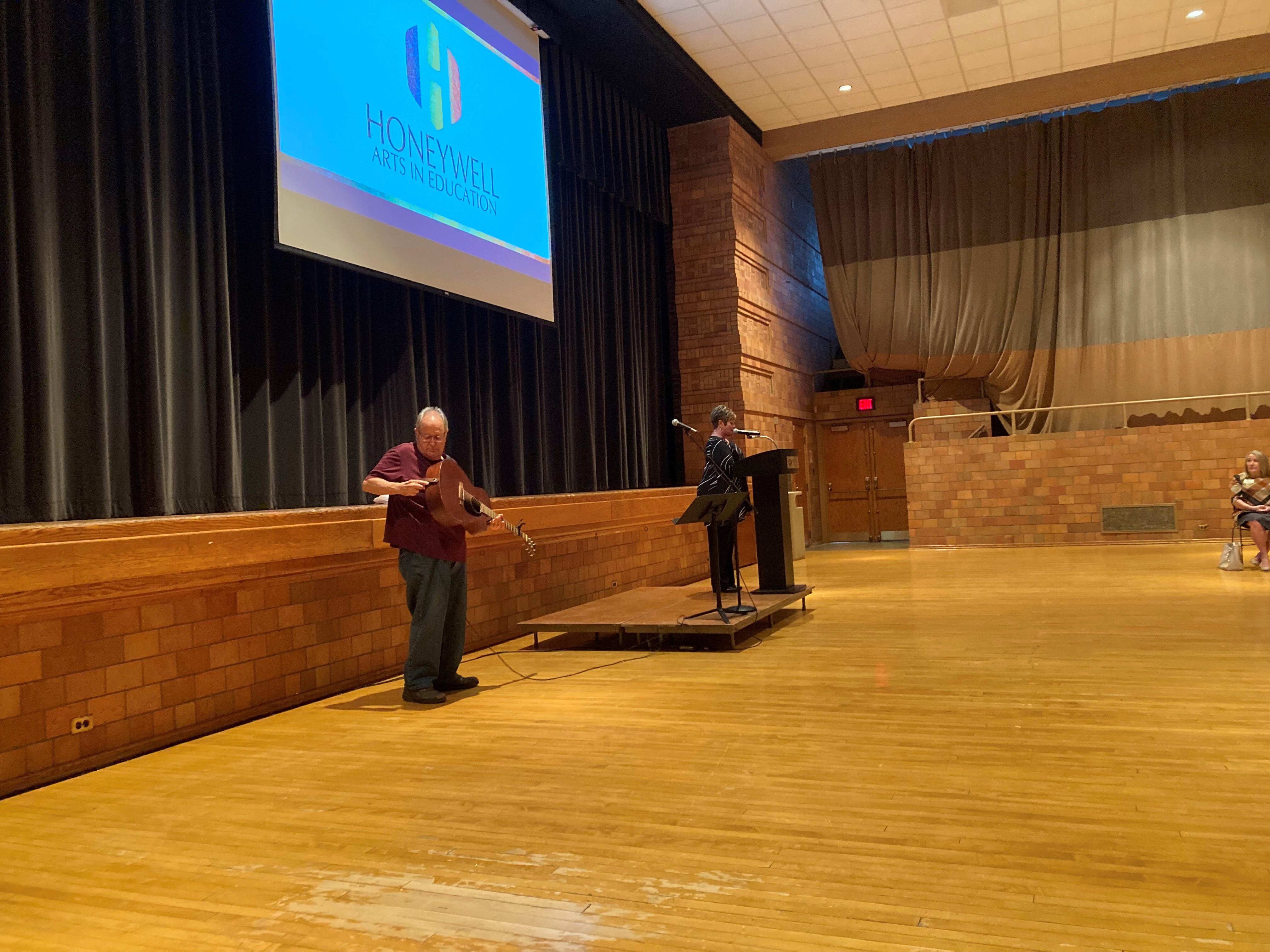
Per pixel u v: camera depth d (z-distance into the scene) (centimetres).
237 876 218
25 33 403
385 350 638
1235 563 734
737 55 930
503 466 786
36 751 301
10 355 394
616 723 349
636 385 983
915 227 1116
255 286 529
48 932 192
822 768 283
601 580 694
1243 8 888
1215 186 1022
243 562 367
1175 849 211
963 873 202
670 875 207
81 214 430
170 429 469
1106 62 997
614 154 936
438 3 668
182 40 484
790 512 631
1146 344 1045
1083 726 318
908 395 1243
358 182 573
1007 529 1058
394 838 238
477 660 505
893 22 882
